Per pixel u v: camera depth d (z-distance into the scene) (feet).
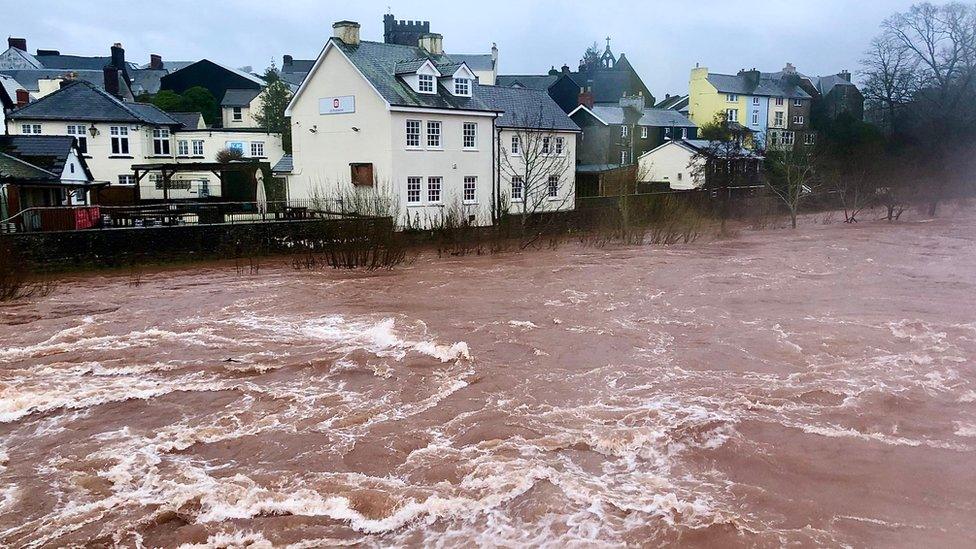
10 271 70.38
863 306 60.39
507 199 118.62
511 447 32.55
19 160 102.22
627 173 159.63
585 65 302.45
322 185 123.13
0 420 36.52
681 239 116.67
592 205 133.59
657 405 37.42
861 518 26.61
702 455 31.81
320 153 122.93
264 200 134.82
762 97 239.09
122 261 89.97
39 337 52.49
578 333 51.90
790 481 29.45
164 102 196.54
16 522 26.73
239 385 41.45
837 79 274.57
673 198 133.69
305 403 38.52
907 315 56.59
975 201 178.29
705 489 28.84
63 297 68.64
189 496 28.50
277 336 51.98
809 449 32.32
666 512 26.89
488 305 62.08
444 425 35.27
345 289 71.36
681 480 29.58
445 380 41.68
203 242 95.14
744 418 35.70
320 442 33.45
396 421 35.83
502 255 99.19
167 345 49.96
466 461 31.19
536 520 26.53
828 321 54.90
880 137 195.11
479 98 134.10
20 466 31.35
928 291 67.21
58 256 86.02
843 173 170.19
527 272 81.76
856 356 45.62
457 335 51.52
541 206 129.70
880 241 110.63
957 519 26.50
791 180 150.10
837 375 41.91
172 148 165.07
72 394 39.83
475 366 44.27
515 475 29.63
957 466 30.60
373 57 119.75
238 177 155.12
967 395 38.60
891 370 42.75
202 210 112.37
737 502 27.78
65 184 103.09
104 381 42.29
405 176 114.62
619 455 31.86
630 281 74.49
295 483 29.58
